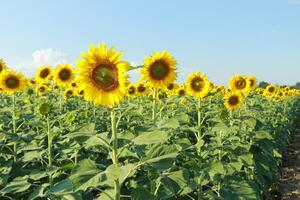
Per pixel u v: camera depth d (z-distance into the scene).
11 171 1.82
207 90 2.20
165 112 2.38
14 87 2.78
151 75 1.86
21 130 2.46
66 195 1.22
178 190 1.20
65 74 3.29
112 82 1.12
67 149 1.75
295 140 5.04
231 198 1.61
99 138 1.06
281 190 2.80
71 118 2.02
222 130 1.80
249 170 2.18
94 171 0.96
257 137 2.18
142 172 1.72
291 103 6.38
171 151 1.07
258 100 4.23
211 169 1.54
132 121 2.30
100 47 1.14
